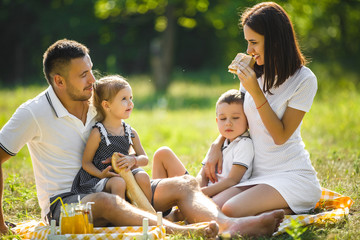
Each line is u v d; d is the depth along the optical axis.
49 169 4.65
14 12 35.12
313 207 4.94
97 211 4.27
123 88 4.80
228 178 4.89
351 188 5.82
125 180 4.52
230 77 29.25
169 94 23.02
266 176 4.81
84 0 33.69
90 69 4.68
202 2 28.16
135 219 4.18
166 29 26.42
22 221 5.25
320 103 15.27
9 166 8.00
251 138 5.01
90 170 4.62
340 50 29.31
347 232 4.32
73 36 35.00
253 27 4.61
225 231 4.14
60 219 4.10
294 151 4.81
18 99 16.86
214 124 13.52
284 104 4.74
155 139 11.45
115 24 34.47
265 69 4.65
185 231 4.10
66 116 4.66
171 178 4.61
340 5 26.72
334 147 8.77
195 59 39.03
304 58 4.82
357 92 18.33
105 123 4.86
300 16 24.11
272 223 4.16
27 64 36.06
